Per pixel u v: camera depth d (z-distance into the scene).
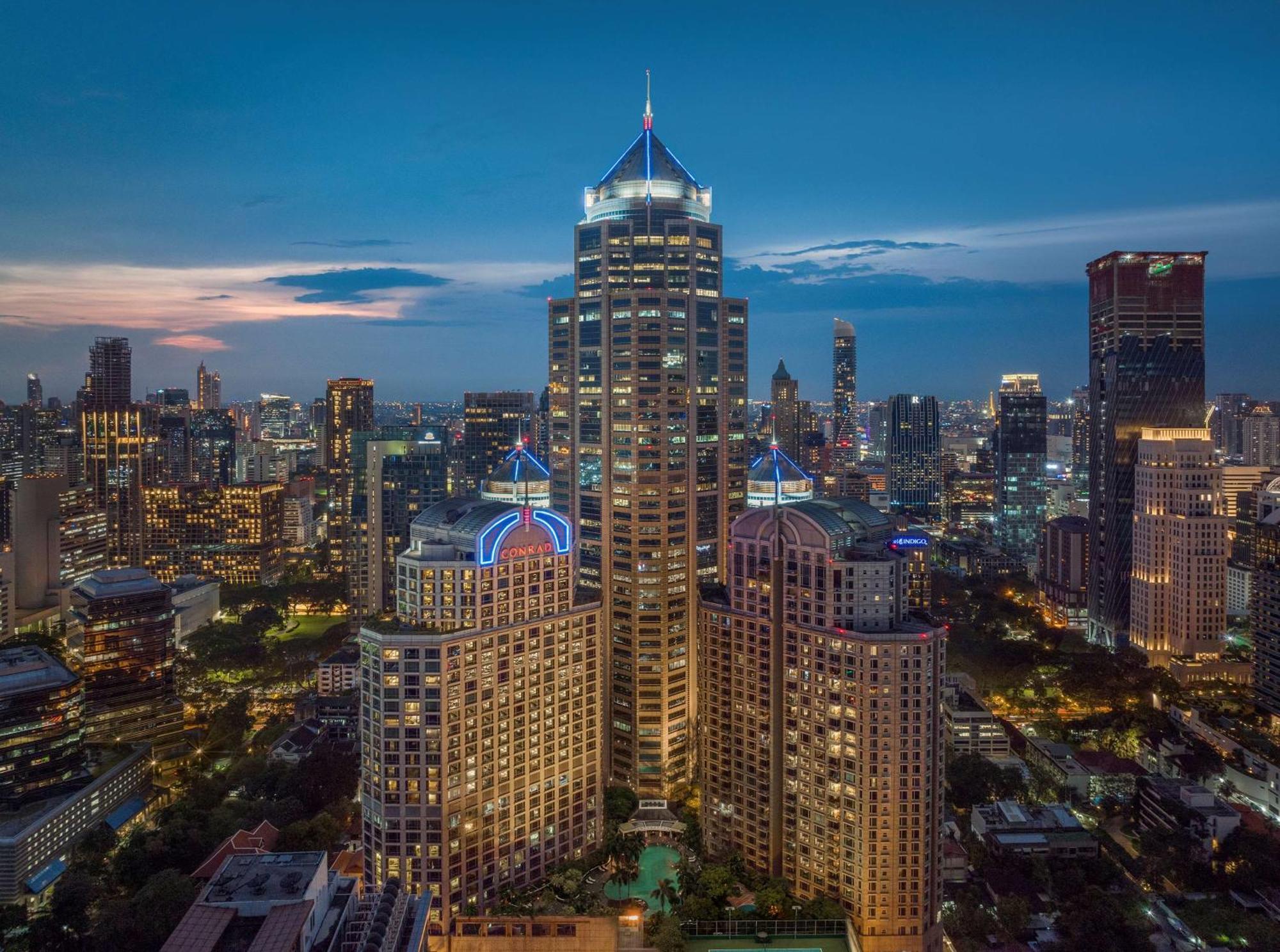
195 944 109.25
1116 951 199.62
